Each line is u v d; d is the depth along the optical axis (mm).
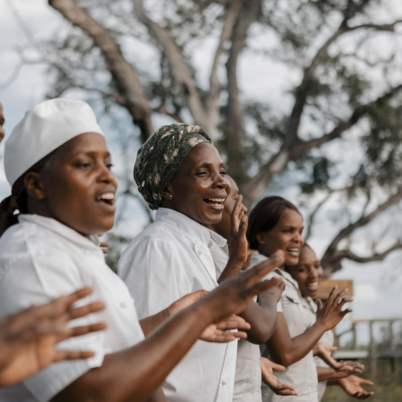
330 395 18047
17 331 2229
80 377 2697
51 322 2283
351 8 26953
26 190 3205
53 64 23469
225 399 4113
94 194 3115
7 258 2938
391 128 26000
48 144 3111
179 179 4520
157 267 4117
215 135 25781
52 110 3146
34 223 3072
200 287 4184
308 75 26500
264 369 5254
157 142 4551
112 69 23781
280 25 27188
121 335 3031
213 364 4078
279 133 27203
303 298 6145
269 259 2820
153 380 2738
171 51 24859
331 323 5371
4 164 3234
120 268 4227
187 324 2775
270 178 26094
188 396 4027
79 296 2334
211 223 4543
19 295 2861
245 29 27109
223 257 4707
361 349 21156
